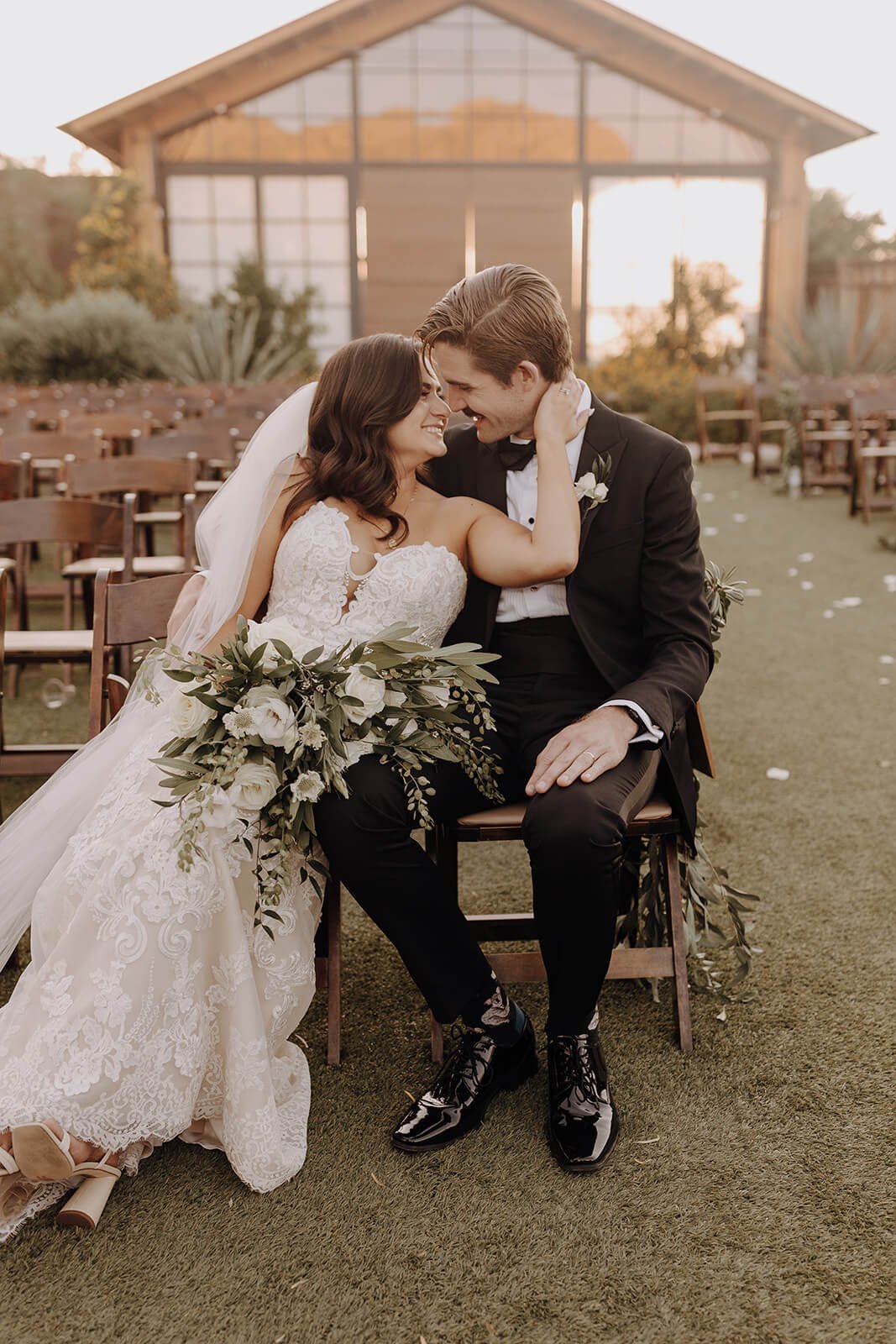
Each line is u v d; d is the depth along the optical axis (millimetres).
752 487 10789
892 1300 1601
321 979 2219
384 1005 2410
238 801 1845
